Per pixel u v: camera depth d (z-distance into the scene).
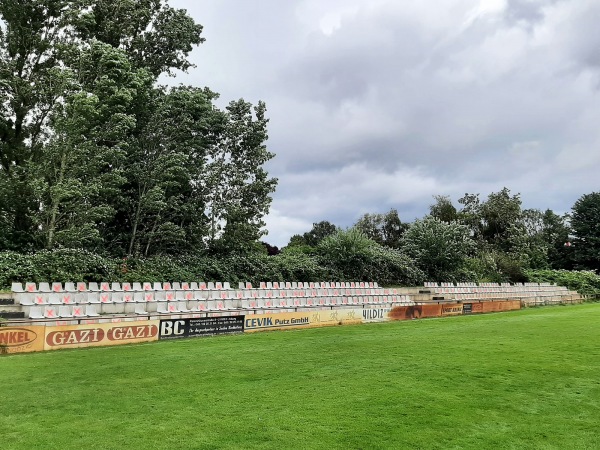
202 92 30.17
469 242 43.03
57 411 7.79
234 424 7.16
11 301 17.23
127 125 23.64
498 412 7.92
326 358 12.52
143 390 9.15
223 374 10.58
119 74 24.02
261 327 19.69
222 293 22.88
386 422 7.34
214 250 30.25
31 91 23.97
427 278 39.66
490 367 11.17
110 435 6.68
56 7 24.77
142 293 20.19
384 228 62.81
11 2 23.62
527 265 54.91
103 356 12.84
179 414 7.64
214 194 30.34
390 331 18.98
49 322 15.11
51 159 22.80
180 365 11.59
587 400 8.61
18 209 22.83
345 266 34.75
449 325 21.20
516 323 20.94
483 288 39.72
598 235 66.06
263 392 9.02
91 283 20.06
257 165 31.38
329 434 6.80
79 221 23.27
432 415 7.70
